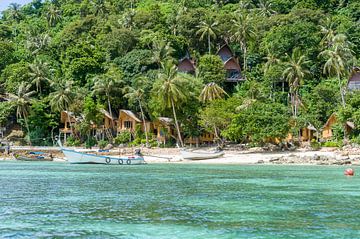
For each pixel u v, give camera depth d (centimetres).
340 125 8462
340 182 4197
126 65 11112
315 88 9950
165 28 12619
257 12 13612
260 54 11788
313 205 2816
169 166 6731
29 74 11125
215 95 9219
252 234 2031
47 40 13038
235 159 7450
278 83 11206
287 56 9481
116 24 13000
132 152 8469
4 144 10000
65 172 5522
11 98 10812
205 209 2666
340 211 2597
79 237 1978
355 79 10106
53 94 10456
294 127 8444
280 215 2473
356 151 7269
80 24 13162
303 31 11038
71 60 11650
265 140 8069
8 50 12631
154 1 15600
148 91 9944
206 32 11881
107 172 5534
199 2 14662
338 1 13662
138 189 3675
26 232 2066
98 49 11956
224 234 2034
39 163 7650
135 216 2442
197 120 9100
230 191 3531
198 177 4775
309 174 5084
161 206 2780
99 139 10262
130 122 10238
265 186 3878
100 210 2630
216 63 10800
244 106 8538
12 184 4069
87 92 10750
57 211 2597
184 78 9194
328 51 9581
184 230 2108
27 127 10231
